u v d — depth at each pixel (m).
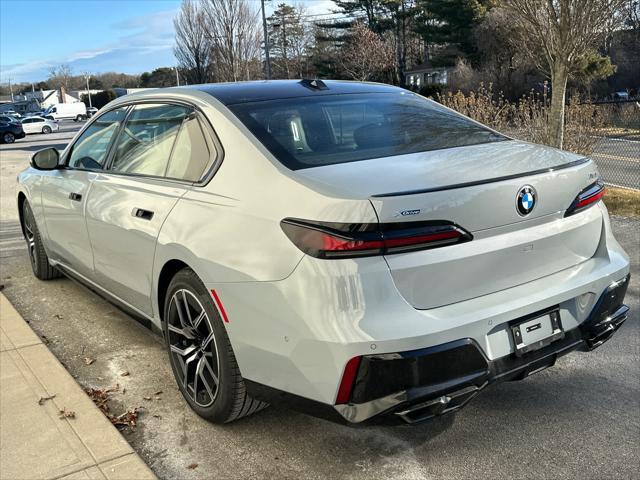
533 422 2.98
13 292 5.09
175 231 2.89
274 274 2.37
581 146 9.48
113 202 3.49
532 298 2.51
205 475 2.62
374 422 2.28
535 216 2.55
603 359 3.65
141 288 3.33
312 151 2.75
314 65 55.53
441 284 2.33
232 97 3.16
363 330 2.18
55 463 2.63
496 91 32.25
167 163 3.22
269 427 2.97
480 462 2.66
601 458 2.67
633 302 4.51
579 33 7.68
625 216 7.44
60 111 68.50
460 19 43.25
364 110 3.28
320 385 2.29
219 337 2.71
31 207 4.92
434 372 2.25
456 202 2.31
